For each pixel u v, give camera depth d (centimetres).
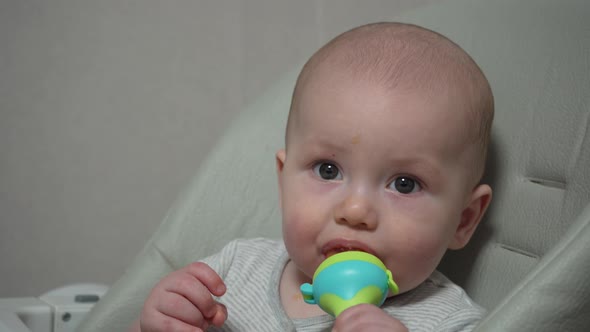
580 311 56
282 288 83
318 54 80
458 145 73
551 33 84
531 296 56
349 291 64
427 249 72
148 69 149
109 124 148
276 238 95
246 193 96
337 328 61
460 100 74
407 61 74
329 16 146
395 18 98
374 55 75
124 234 151
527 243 78
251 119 99
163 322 72
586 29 81
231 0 150
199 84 151
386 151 70
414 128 71
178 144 151
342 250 71
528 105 83
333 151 72
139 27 148
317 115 73
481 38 90
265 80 150
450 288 78
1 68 143
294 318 79
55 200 148
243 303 82
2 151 145
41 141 146
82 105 147
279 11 149
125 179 150
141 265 91
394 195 71
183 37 149
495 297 79
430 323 73
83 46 146
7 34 142
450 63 76
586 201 73
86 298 98
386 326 59
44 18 143
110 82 147
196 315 72
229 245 89
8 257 147
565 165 77
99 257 151
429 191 72
